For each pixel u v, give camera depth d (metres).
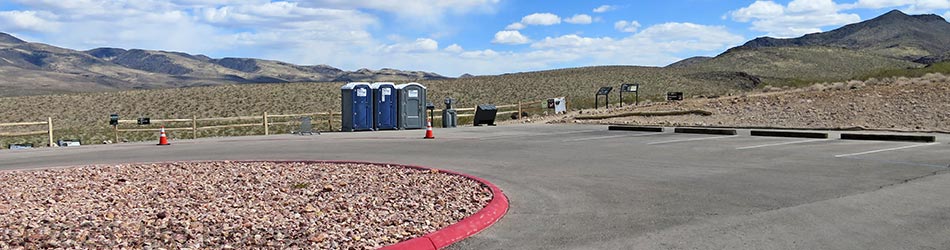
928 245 6.29
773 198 8.90
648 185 10.22
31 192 9.69
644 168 12.43
